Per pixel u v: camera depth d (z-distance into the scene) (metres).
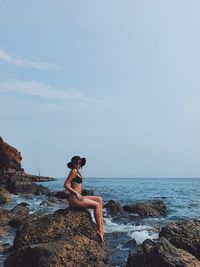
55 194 41.28
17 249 12.34
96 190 63.81
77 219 13.34
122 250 14.41
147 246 11.62
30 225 13.23
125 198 43.28
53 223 13.18
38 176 102.31
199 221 14.21
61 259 11.31
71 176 13.72
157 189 75.19
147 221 21.91
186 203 36.84
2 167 80.75
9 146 82.62
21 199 37.25
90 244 12.27
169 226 13.62
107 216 23.95
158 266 10.94
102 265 12.00
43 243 12.18
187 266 10.73
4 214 21.64
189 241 12.96
